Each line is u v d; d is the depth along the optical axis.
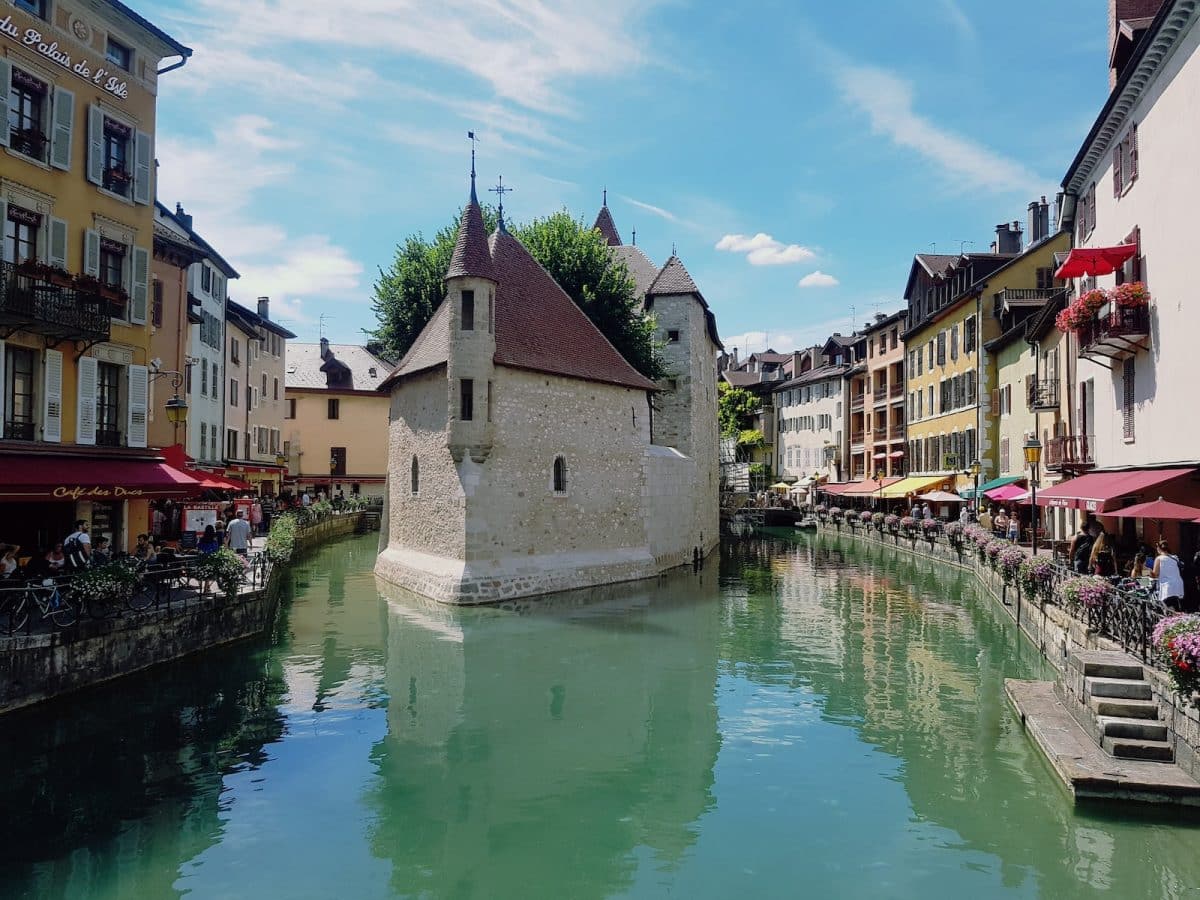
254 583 18.98
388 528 29.89
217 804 10.07
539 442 25.11
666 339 36.09
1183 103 15.14
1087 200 22.44
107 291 18.59
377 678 15.59
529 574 24.36
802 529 57.62
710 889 8.19
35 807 9.91
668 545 32.19
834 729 12.84
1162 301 16.31
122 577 14.05
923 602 24.80
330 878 8.38
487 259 23.25
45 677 12.55
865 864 8.66
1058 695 13.03
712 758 11.63
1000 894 8.02
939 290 44.69
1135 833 9.05
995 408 37.31
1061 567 16.58
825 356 73.12
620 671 16.30
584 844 9.15
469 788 10.62
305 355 63.44
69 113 18.08
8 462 16.33
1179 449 15.45
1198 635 8.79
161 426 28.48
